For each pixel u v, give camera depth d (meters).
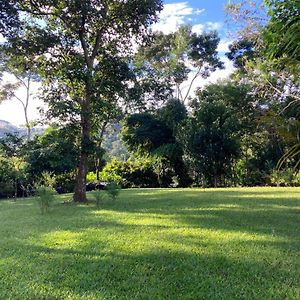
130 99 20.72
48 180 15.96
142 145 25.30
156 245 5.03
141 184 24.20
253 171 20.11
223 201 10.05
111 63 12.17
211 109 19.36
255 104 19.67
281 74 4.08
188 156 19.59
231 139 18.81
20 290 3.47
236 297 3.17
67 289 3.47
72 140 11.15
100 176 23.44
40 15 11.25
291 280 3.56
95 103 11.31
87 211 8.93
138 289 3.44
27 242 5.54
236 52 20.14
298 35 2.68
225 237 5.41
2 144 14.33
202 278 3.70
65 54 11.75
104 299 3.21
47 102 11.52
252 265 4.05
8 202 14.24
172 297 3.22
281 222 6.61
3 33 10.62
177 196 12.05
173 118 23.92
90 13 10.75
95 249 4.92
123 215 7.96
